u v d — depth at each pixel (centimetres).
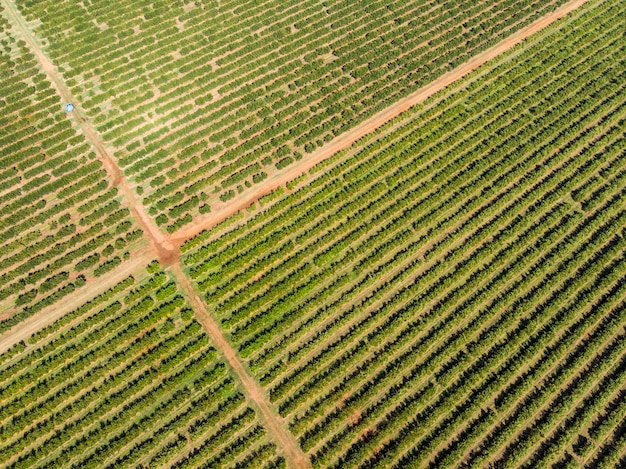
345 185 7162
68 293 6284
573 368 5738
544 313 6069
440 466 5244
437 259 6562
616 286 6328
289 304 6184
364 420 5475
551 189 7112
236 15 9219
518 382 5722
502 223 6769
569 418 5525
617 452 5300
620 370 5775
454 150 7394
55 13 9025
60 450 5391
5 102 7994
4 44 8550
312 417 5488
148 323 6041
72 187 7056
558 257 6475
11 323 6019
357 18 9169
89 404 5622
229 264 6431
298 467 5322
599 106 7900
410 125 7669
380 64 8444
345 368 5794
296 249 6644
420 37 8756
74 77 8300
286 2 9406
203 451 5303
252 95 7975
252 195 7075
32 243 6719
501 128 7731
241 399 5581
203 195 6981
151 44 8725
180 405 5628
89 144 7538
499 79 8225
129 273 6462
